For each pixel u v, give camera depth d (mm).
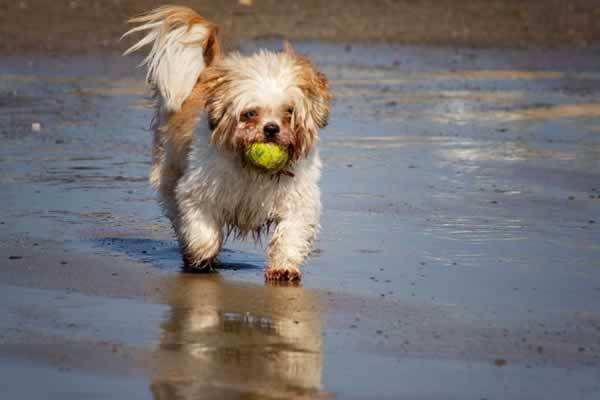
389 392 8164
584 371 8672
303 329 9641
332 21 37062
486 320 9969
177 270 11812
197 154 11602
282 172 11336
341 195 15539
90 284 11102
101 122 21562
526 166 17672
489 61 31797
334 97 24953
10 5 36000
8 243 12742
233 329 9617
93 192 15680
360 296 10734
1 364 8656
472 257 12312
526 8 39594
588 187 16141
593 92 26188
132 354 8891
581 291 10969
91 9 36312
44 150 18719
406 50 33406
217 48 13266
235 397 7973
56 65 29484
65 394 8023
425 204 15016
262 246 13141
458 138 20203
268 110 11031
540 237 13227
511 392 8203
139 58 31000
